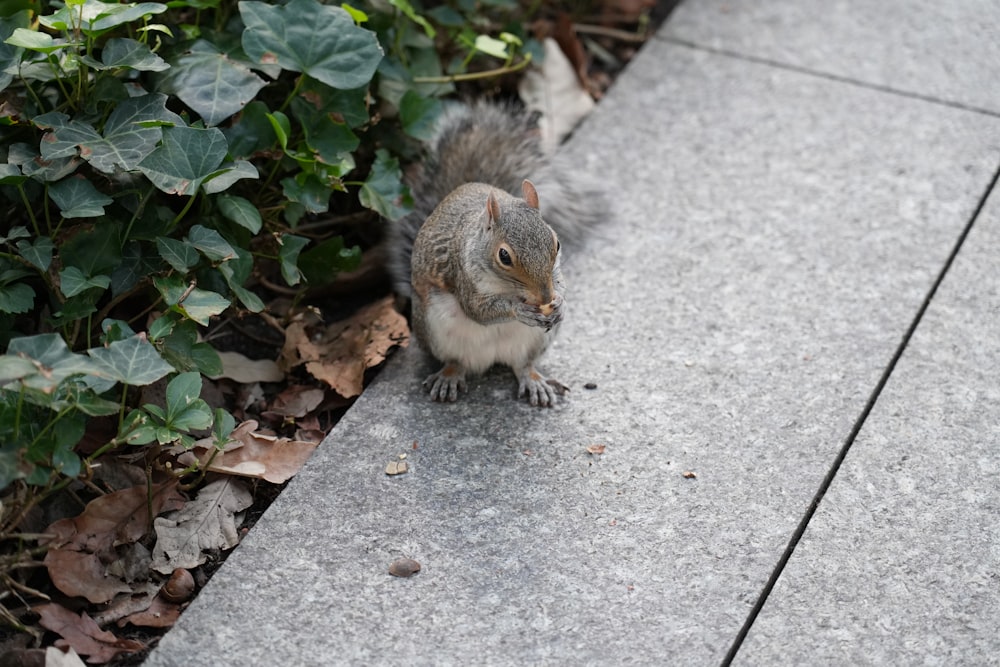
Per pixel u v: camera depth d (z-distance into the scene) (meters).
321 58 4.90
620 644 3.95
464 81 6.45
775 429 4.73
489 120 5.77
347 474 4.56
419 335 4.93
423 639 3.97
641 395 4.89
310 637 3.97
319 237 5.53
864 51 6.74
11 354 3.77
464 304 4.63
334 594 4.11
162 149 4.41
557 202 5.62
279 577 4.16
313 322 5.27
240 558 4.22
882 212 5.75
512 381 5.01
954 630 4.00
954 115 6.31
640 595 4.11
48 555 4.06
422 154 5.75
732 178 5.97
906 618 4.04
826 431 4.72
